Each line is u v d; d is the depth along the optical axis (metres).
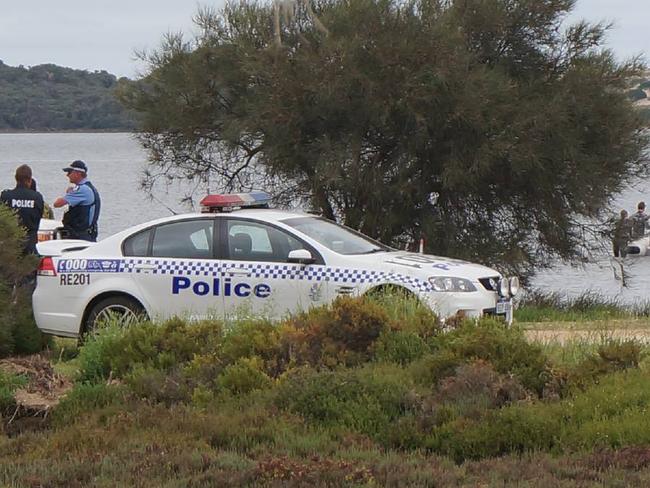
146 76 38.56
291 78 34.81
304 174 37.34
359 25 34.78
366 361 16.20
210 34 37.81
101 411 14.46
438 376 15.04
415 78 33.75
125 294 20.58
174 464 12.12
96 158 192.88
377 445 13.07
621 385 14.09
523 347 15.45
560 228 37.31
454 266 19.94
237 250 20.28
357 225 36.69
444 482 11.41
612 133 36.00
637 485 10.98
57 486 11.62
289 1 34.19
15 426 14.32
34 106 173.12
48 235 26.95
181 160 39.44
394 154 36.12
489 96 33.97
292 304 19.70
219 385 15.25
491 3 36.34
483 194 37.09
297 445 12.90
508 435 12.91
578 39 36.94
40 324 20.89
